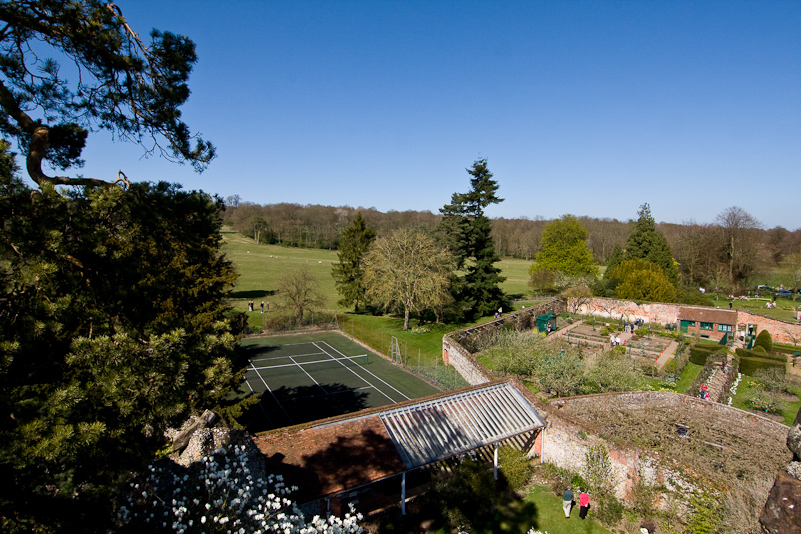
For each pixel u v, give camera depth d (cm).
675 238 9100
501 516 1752
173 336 951
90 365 883
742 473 1733
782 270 8162
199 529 995
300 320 5247
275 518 1135
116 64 1163
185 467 1226
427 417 1944
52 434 745
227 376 1164
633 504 1742
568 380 2702
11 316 850
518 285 9219
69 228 909
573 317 5803
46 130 1069
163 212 1154
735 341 4650
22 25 1031
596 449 1891
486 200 5312
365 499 1738
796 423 607
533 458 2169
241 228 15388
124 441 974
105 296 944
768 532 538
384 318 5719
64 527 769
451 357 3703
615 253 7469
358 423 1800
